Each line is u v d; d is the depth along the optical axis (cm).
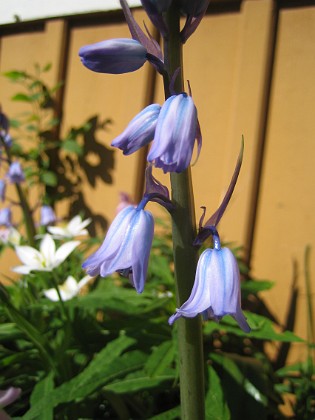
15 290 22
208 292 10
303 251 22
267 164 23
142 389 16
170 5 10
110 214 28
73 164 29
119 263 10
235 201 23
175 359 17
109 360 17
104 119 28
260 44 23
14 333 19
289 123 22
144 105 26
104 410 19
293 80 22
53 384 16
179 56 10
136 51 10
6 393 13
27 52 31
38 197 30
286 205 22
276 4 23
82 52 10
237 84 23
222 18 24
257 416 17
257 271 23
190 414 12
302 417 19
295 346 22
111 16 27
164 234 25
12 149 30
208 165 24
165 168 9
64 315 19
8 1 30
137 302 20
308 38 22
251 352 21
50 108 30
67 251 20
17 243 26
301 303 22
